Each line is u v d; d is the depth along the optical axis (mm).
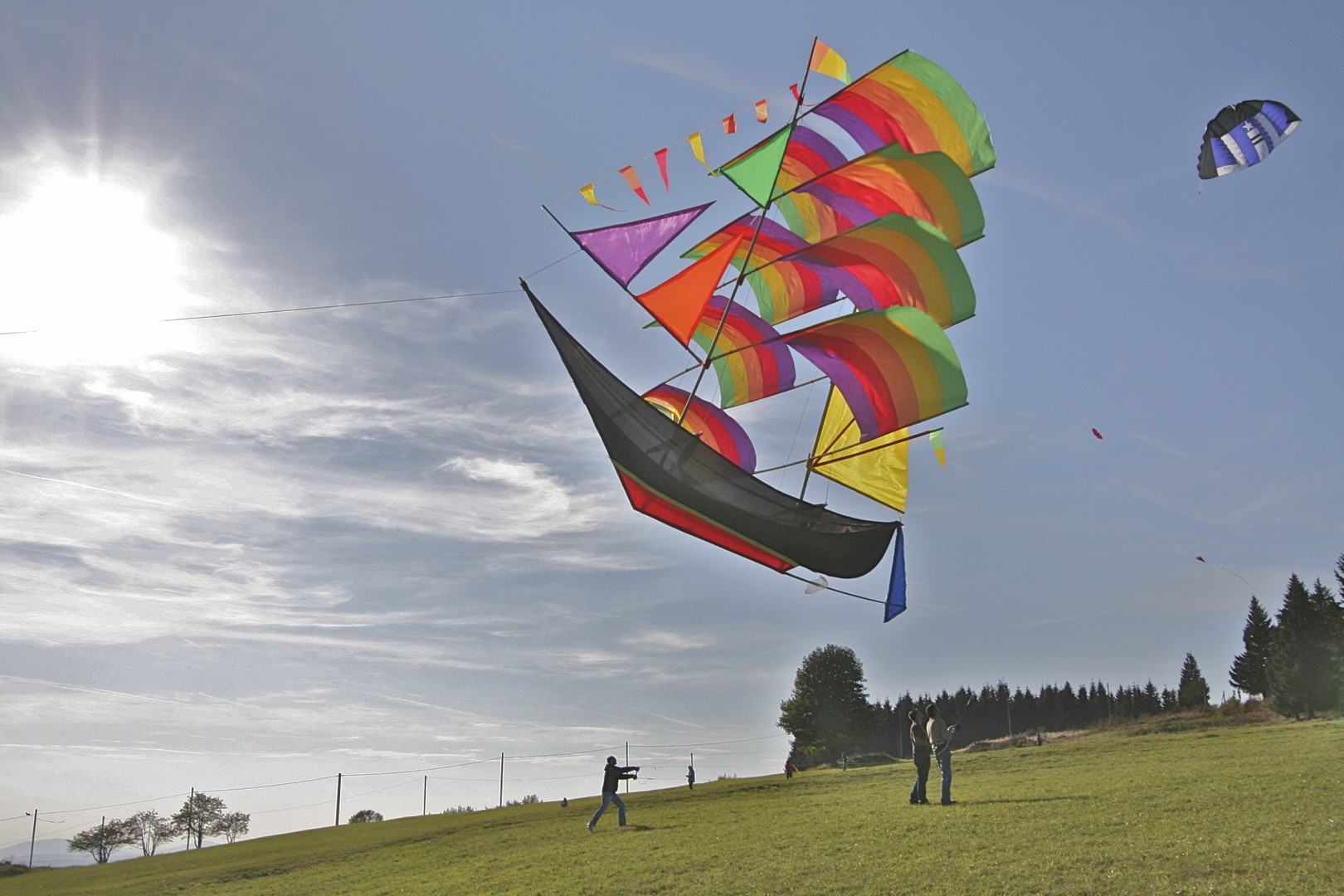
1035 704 153875
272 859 33500
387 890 21328
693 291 18609
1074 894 13211
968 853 16328
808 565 18297
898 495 20719
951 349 16672
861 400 18234
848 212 20266
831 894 14727
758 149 19188
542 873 20188
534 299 16906
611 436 17328
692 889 16297
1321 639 59625
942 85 18172
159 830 92375
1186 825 16766
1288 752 27812
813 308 23812
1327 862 13406
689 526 18078
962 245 18578
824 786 34781
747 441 22891
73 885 34344
